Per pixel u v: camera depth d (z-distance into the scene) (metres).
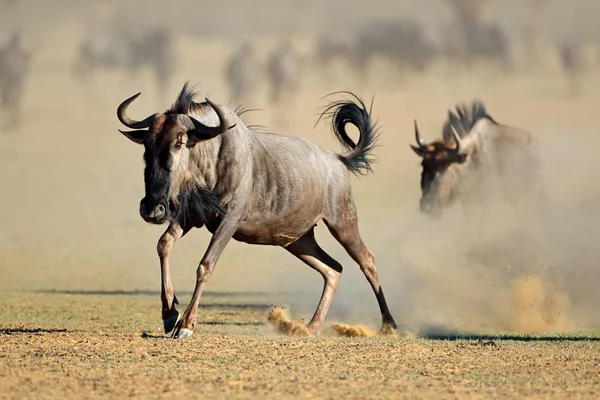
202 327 53.72
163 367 37.66
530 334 51.75
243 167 47.31
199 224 47.00
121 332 48.53
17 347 41.72
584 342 46.72
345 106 55.72
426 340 46.53
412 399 33.00
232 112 48.16
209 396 32.91
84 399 32.31
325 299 52.62
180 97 46.72
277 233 50.28
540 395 34.00
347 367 38.25
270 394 33.31
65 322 55.62
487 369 38.28
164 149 44.47
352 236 53.53
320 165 52.22
